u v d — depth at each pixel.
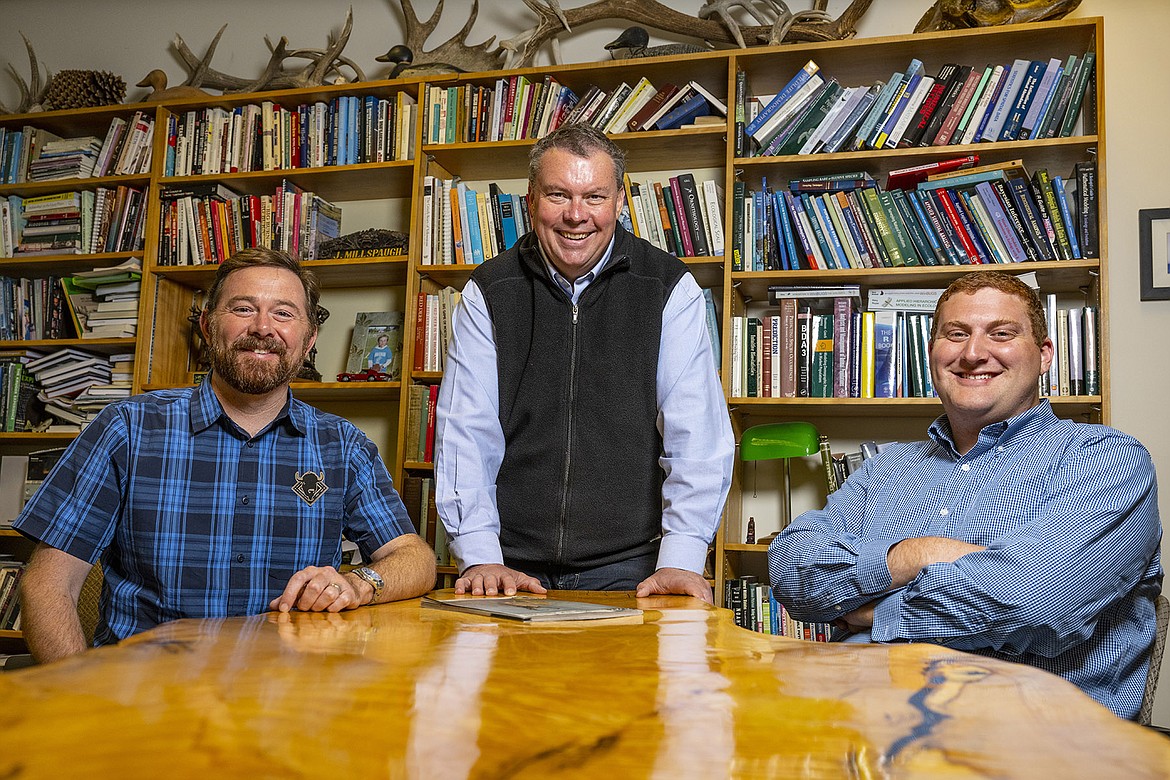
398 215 3.60
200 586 1.69
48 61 4.03
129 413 1.72
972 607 1.44
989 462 1.69
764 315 3.24
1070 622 1.45
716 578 2.84
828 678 0.75
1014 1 2.88
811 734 0.56
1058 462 1.61
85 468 1.66
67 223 3.63
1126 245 2.98
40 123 3.79
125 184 3.64
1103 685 1.54
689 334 1.87
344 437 1.86
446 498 1.82
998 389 1.69
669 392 1.85
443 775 0.45
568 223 1.78
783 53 3.04
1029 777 0.47
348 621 1.08
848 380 2.90
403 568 1.47
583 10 3.37
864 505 1.83
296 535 1.77
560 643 0.93
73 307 3.61
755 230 3.02
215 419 1.75
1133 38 3.07
